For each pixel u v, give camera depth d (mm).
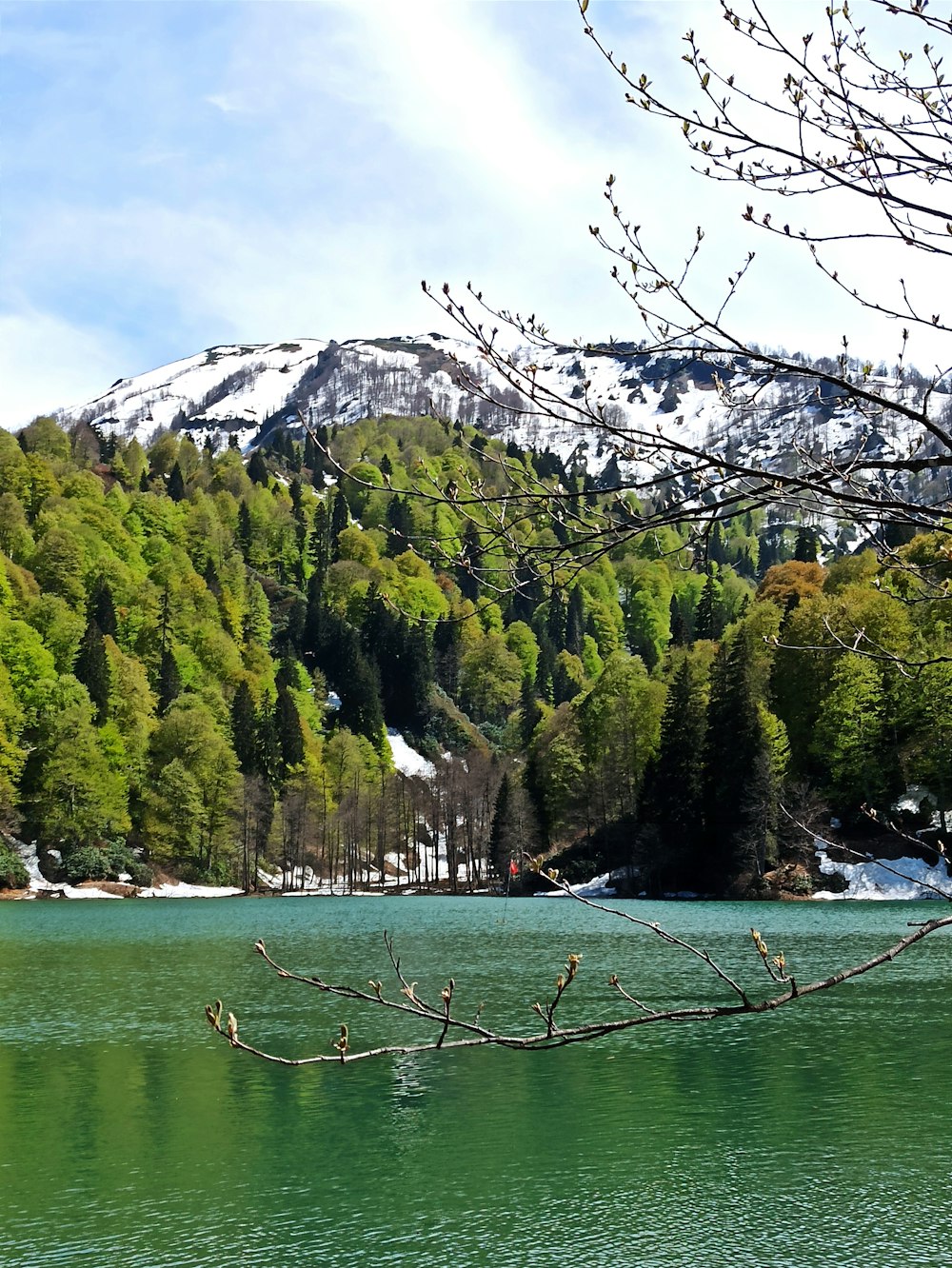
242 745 140125
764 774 77750
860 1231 17016
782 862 78375
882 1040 29062
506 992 37625
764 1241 16688
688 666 87812
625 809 93250
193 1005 36125
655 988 37688
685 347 5719
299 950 53281
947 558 6035
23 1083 25734
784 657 86625
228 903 98250
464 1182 19188
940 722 66750
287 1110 23516
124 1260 16344
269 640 197000
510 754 162000
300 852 127688
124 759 118750
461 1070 26844
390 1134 21797
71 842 111250
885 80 5555
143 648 159000
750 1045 28844
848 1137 21047
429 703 188125
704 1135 21391
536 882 100250
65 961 49562
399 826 132125
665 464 5641
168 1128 22312
